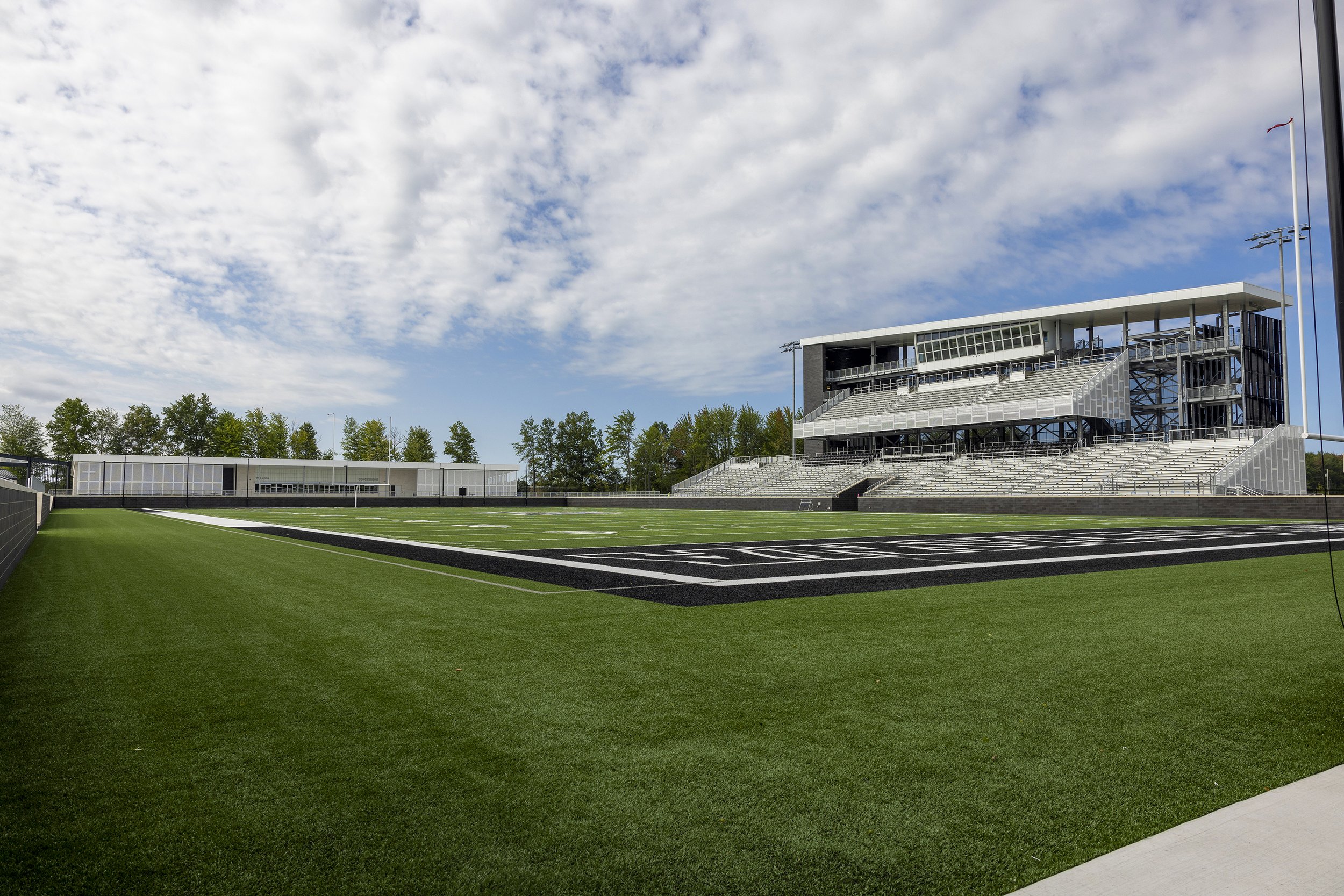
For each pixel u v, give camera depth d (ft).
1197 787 11.32
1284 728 13.98
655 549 53.78
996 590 32.37
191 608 27.55
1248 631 23.17
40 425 303.07
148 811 10.53
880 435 204.44
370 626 24.08
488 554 50.24
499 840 9.73
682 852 9.42
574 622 24.82
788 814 10.48
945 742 13.25
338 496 192.03
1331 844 9.57
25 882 8.67
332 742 13.26
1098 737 13.52
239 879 8.80
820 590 32.24
